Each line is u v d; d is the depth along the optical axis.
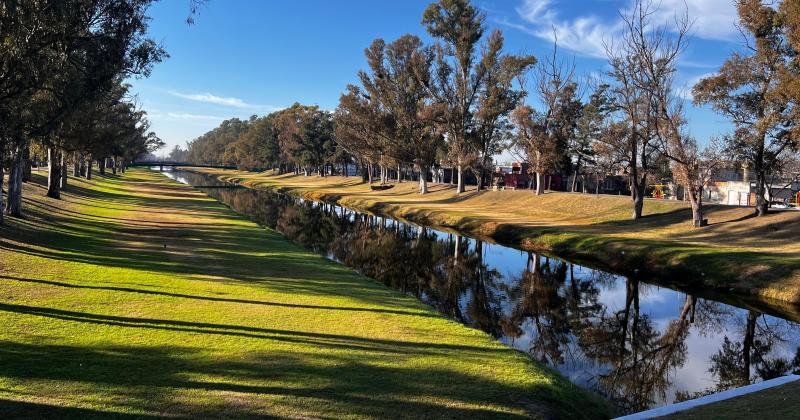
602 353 12.12
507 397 6.93
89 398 6.15
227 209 39.72
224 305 10.99
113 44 14.14
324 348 8.55
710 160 27.42
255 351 8.18
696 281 19.00
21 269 12.98
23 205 24.97
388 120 60.47
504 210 44.00
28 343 7.85
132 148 71.81
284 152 113.50
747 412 5.77
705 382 10.45
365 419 5.98
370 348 8.72
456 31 52.19
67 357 7.43
